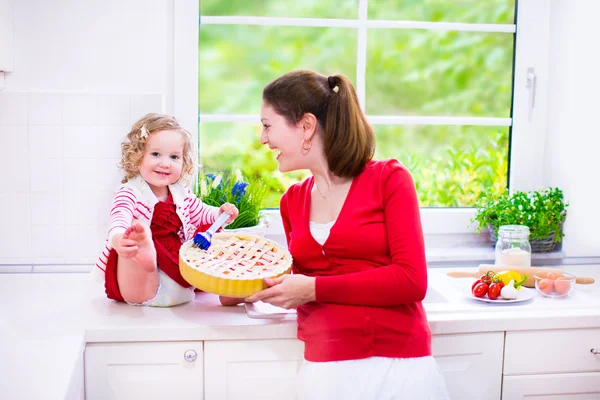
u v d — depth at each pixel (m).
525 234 1.83
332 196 1.41
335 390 1.27
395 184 1.35
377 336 1.30
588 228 2.07
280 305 1.32
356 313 1.31
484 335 1.52
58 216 1.83
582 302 1.61
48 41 1.81
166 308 1.55
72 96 1.80
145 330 1.40
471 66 3.73
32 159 1.81
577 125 2.02
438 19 3.83
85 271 1.85
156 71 1.85
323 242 1.39
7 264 1.84
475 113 3.74
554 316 1.53
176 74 1.93
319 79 1.39
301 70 1.42
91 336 1.39
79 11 1.81
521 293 1.65
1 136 1.80
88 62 1.83
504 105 3.72
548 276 1.69
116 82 1.84
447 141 3.60
